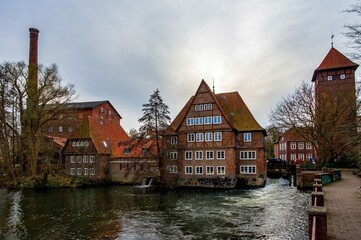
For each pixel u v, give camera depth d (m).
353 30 14.10
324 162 45.91
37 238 18.17
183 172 46.50
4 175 47.41
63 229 20.11
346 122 19.33
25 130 45.72
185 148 46.78
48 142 48.22
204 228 19.67
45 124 51.38
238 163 45.88
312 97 44.22
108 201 31.59
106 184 51.28
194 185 44.66
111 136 60.16
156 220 22.31
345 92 42.62
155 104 43.44
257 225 19.80
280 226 19.09
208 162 45.00
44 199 33.44
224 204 28.50
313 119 43.41
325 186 27.16
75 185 46.28
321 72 57.62
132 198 33.62
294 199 29.47
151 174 45.09
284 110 46.66
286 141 85.19
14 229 20.27
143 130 43.06
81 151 53.12
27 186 44.16
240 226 19.77
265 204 27.55
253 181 43.88
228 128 44.09
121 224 21.22
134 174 50.97
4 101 44.53
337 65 56.50
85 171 52.53
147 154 47.22
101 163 51.78
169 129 45.66
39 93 45.78
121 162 52.62
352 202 18.34
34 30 57.97
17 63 44.97
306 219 20.70
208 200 31.25
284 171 56.00
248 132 45.94
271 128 51.53
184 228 19.83
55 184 45.84
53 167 51.81
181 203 29.67
